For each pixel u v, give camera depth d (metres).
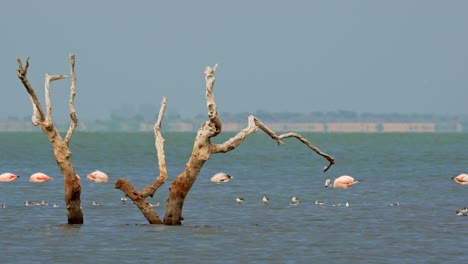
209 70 61.56
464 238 64.75
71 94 64.19
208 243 61.78
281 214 79.75
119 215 77.00
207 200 92.56
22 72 60.97
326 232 67.50
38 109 63.41
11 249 59.44
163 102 65.31
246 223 72.75
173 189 67.00
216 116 62.44
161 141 66.25
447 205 88.31
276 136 64.94
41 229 67.62
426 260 56.22
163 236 63.72
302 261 55.88
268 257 57.09
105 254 57.69
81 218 70.06
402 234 66.62
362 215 78.94
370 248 60.56
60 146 65.62
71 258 56.53
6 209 82.19
